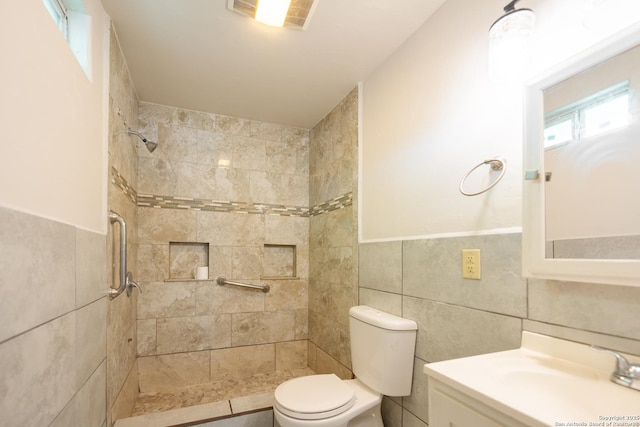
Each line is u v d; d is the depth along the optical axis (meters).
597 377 0.79
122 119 1.74
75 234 1.02
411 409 1.45
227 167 2.55
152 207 2.31
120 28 1.54
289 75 1.97
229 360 2.44
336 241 2.25
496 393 0.69
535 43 1.02
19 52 0.70
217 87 2.12
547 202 0.94
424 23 1.50
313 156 2.74
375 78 1.89
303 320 2.68
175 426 1.54
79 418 1.03
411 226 1.53
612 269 0.78
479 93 1.20
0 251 0.61
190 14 1.45
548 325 0.94
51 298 0.83
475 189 1.20
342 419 1.31
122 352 1.71
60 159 0.93
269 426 1.71
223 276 2.47
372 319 1.52
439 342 1.33
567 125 0.91
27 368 0.71
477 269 1.18
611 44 0.81
